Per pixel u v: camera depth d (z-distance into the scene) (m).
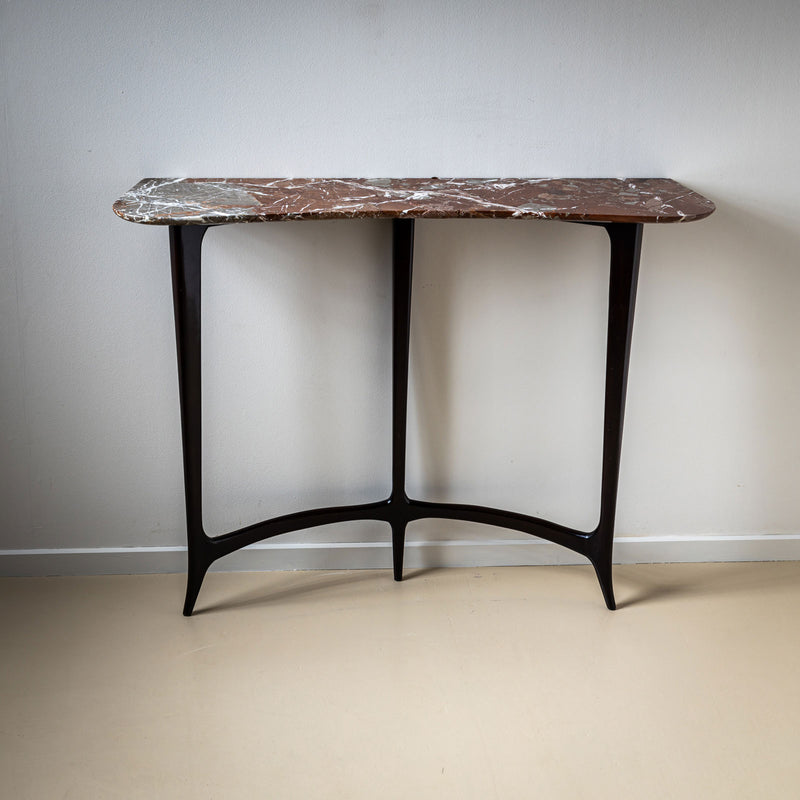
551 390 2.63
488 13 2.27
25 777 1.99
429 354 2.58
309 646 2.42
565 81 2.34
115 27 2.24
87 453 2.61
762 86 2.35
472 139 2.38
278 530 2.55
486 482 2.73
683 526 2.79
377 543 2.76
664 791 1.98
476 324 2.55
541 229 2.46
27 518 2.66
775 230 2.48
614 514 2.50
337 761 2.05
